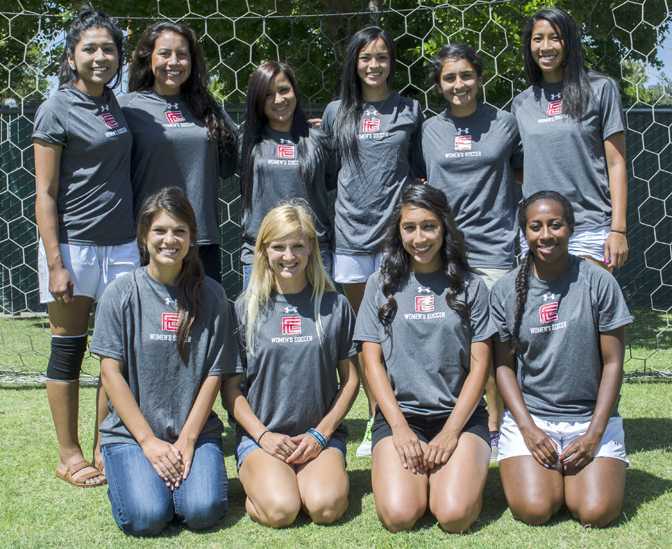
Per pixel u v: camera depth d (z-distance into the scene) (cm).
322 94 661
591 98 332
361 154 349
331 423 290
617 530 260
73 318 318
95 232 317
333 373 297
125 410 277
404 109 354
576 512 266
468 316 289
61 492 302
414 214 286
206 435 286
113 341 281
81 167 314
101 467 321
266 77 341
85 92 315
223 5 671
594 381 284
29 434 373
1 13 598
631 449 343
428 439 293
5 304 797
